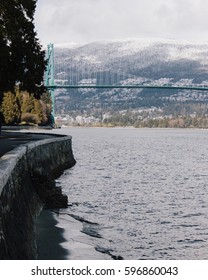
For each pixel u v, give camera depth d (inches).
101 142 5206.7
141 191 1440.7
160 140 6136.8
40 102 6427.2
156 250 754.8
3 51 1620.3
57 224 865.5
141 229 896.9
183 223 965.2
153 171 2155.5
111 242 784.9
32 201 925.2
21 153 919.0
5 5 1508.4
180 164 2603.3
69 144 2223.2
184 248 773.3
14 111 4867.1
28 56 1737.2
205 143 5457.7
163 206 1166.3
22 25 1672.0
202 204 1213.7
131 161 2733.8
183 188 1547.7
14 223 594.9
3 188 546.0
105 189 1457.9
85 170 2060.8
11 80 1753.2
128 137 7071.9
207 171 2207.2
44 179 1054.4
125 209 1105.4
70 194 1320.1
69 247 714.2
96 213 1037.8
